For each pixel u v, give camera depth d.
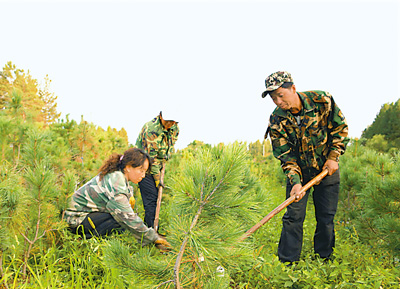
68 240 2.81
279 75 2.64
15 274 2.17
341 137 2.79
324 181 2.93
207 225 1.59
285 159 2.98
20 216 2.26
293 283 2.47
